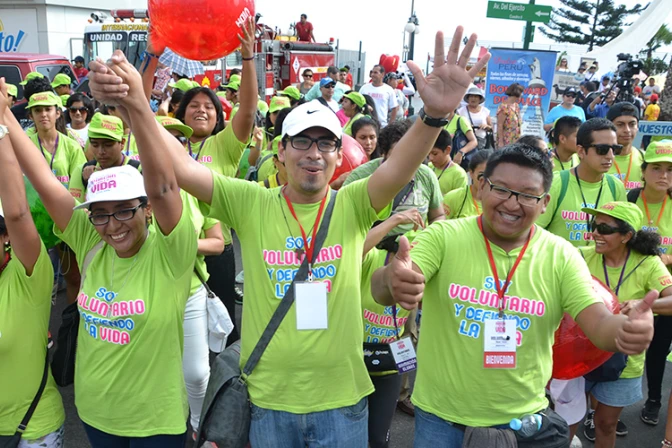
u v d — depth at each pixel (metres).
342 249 2.37
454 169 5.04
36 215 4.22
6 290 2.49
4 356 2.47
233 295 4.51
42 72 11.79
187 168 2.36
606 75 15.39
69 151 5.65
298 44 18.84
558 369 2.88
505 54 10.67
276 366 2.30
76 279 4.88
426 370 2.32
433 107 2.12
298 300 2.29
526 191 2.11
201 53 2.25
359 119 5.12
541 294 2.18
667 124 6.29
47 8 18.20
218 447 2.33
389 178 2.30
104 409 2.49
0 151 2.34
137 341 2.45
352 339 2.36
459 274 2.23
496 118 10.01
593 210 3.29
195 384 3.48
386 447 3.04
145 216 2.50
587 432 3.91
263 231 2.38
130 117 2.06
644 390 4.66
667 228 3.97
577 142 3.92
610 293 2.74
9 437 2.52
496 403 2.18
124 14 15.12
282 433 2.33
